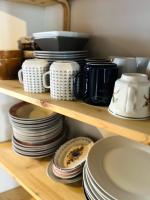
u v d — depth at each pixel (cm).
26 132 88
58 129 96
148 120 49
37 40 77
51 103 61
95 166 68
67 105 60
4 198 111
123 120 49
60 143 97
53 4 100
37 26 107
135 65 62
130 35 74
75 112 55
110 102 57
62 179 78
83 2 87
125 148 76
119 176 65
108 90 58
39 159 93
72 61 67
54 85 64
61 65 63
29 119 87
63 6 92
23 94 70
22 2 97
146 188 61
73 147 91
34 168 87
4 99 103
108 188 60
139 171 67
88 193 63
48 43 74
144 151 75
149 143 42
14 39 101
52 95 66
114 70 58
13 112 97
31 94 70
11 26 98
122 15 75
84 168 72
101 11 81
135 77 49
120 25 76
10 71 89
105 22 80
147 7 68
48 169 85
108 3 78
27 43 89
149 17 68
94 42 86
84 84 62
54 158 85
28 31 104
